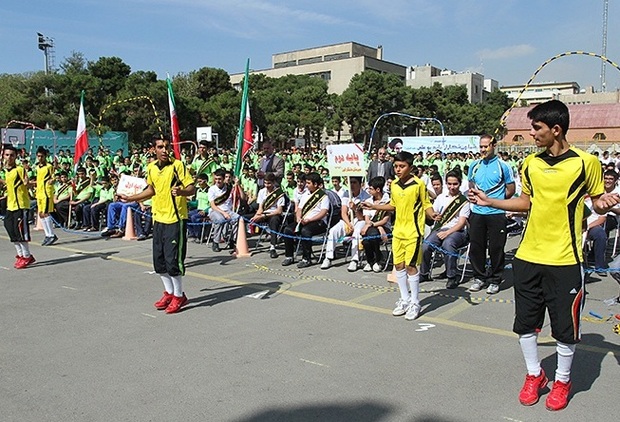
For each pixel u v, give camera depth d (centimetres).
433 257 857
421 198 581
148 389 416
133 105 3200
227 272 826
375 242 820
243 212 1131
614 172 825
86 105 3325
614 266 653
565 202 374
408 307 598
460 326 568
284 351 493
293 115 4372
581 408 386
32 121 3194
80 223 1293
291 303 654
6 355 484
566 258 378
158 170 595
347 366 460
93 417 373
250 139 1266
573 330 378
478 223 700
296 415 376
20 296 677
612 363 468
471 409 385
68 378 436
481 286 728
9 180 812
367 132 4466
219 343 513
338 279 783
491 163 695
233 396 404
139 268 841
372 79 4316
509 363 466
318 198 863
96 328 556
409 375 441
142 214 1112
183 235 604
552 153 386
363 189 897
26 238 833
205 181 1157
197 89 4556
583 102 7912
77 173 1320
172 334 538
